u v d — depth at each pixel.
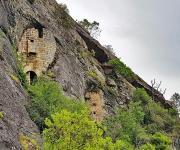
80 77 55.44
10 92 32.62
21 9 48.00
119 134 52.81
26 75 45.09
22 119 31.47
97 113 56.47
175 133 72.38
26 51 48.19
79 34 64.56
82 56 59.62
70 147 29.58
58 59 51.16
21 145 28.03
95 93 57.62
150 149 54.84
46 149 29.62
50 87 41.94
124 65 71.25
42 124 37.44
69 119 30.16
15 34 45.88
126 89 67.56
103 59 68.56
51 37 51.16
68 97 48.53
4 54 37.84
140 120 63.41
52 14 55.66
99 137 30.38
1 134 25.89
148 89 77.25
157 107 71.69
